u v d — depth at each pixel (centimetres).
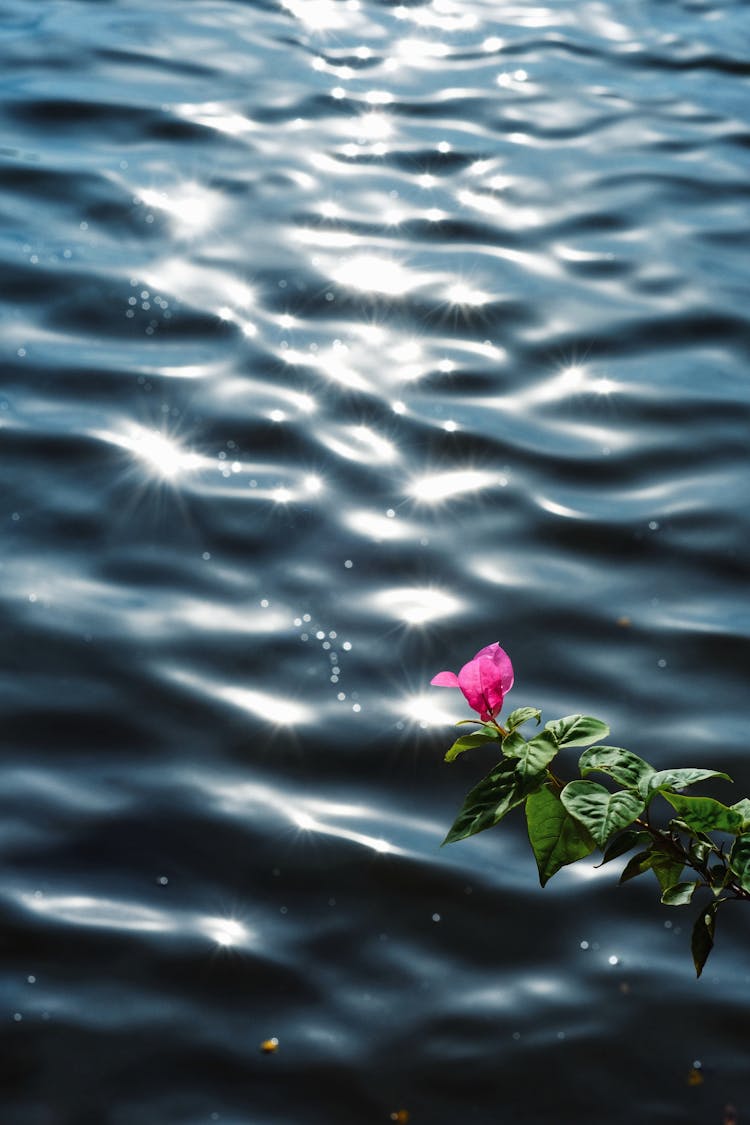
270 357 686
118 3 1079
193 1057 391
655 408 664
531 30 1075
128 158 850
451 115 930
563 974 419
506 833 469
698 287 757
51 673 513
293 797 474
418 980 416
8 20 1034
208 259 758
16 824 456
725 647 534
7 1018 397
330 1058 392
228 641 533
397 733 500
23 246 757
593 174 867
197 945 421
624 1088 387
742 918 438
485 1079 388
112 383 662
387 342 703
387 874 448
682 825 228
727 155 900
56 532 579
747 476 625
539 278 760
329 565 572
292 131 893
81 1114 375
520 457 632
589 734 218
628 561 578
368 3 1107
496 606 554
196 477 611
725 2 1150
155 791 472
